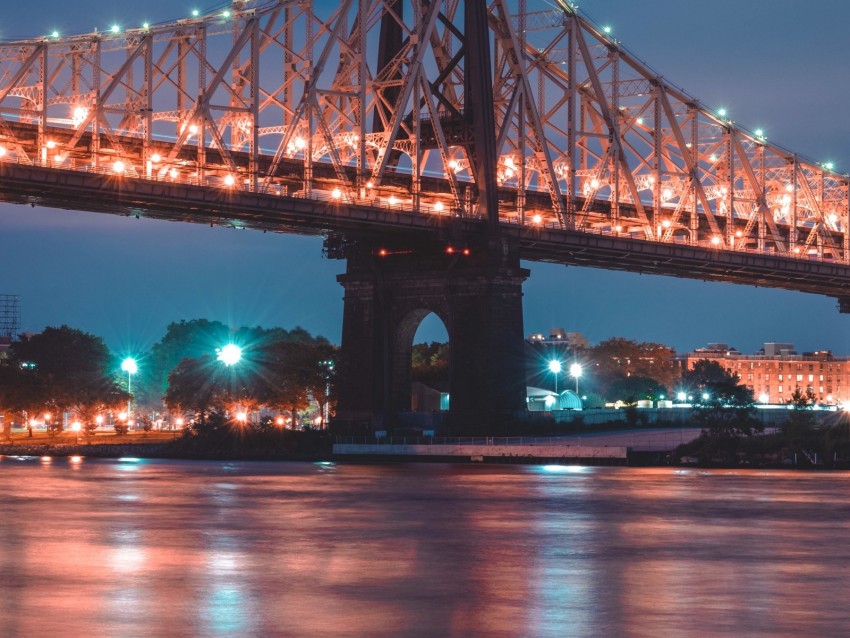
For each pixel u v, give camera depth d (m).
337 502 153.62
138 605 82.81
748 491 169.50
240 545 112.88
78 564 100.31
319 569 98.75
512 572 97.88
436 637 74.44
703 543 115.62
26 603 83.19
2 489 172.88
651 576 96.19
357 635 74.81
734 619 79.56
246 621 78.12
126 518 134.75
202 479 193.12
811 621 79.06
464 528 126.94
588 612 81.62
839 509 145.62
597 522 132.12
